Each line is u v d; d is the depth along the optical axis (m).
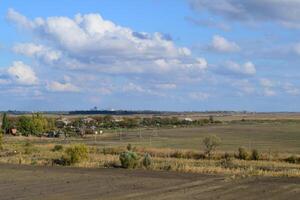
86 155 54.66
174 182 35.38
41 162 53.91
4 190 31.30
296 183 34.38
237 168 48.44
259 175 40.16
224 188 31.81
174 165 49.06
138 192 30.11
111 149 78.44
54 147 82.69
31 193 29.94
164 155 70.19
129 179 37.47
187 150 76.69
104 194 29.36
